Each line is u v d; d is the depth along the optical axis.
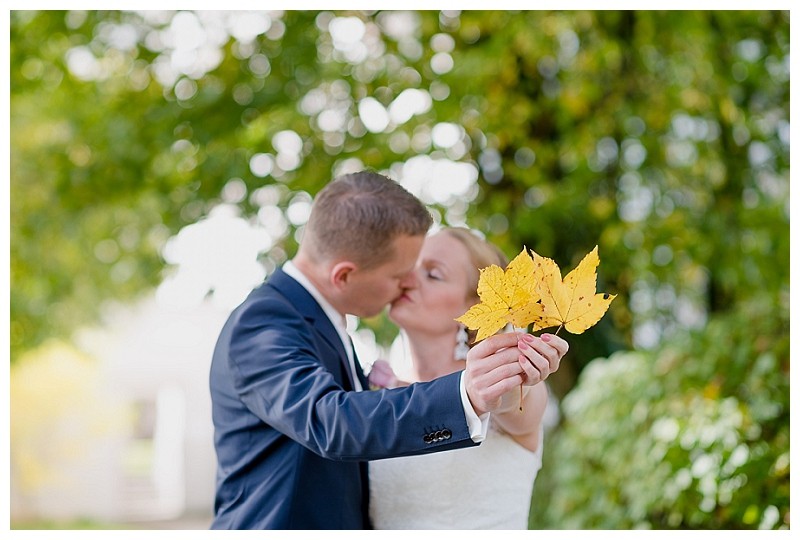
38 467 11.92
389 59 4.94
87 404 12.04
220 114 5.12
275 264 4.78
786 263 5.00
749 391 3.44
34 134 6.32
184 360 15.92
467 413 1.63
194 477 15.65
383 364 2.46
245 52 5.12
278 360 1.97
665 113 5.05
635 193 5.27
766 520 3.09
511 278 1.57
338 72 4.89
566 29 4.81
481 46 4.91
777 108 5.33
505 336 1.62
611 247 5.02
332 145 4.92
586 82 4.82
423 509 2.27
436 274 2.32
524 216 4.85
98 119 5.46
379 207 2.18
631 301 5.34
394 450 1.68
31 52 5.35
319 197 2.28
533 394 2.24
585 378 4.46
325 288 2.23
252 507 2.06
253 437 2.07
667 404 3.74
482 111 4.88
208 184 5.03
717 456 3.23
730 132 5.30
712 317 5.36
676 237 5.02
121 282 7.67
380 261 2.19
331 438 1.73
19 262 6.96
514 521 2.26
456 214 4.94
